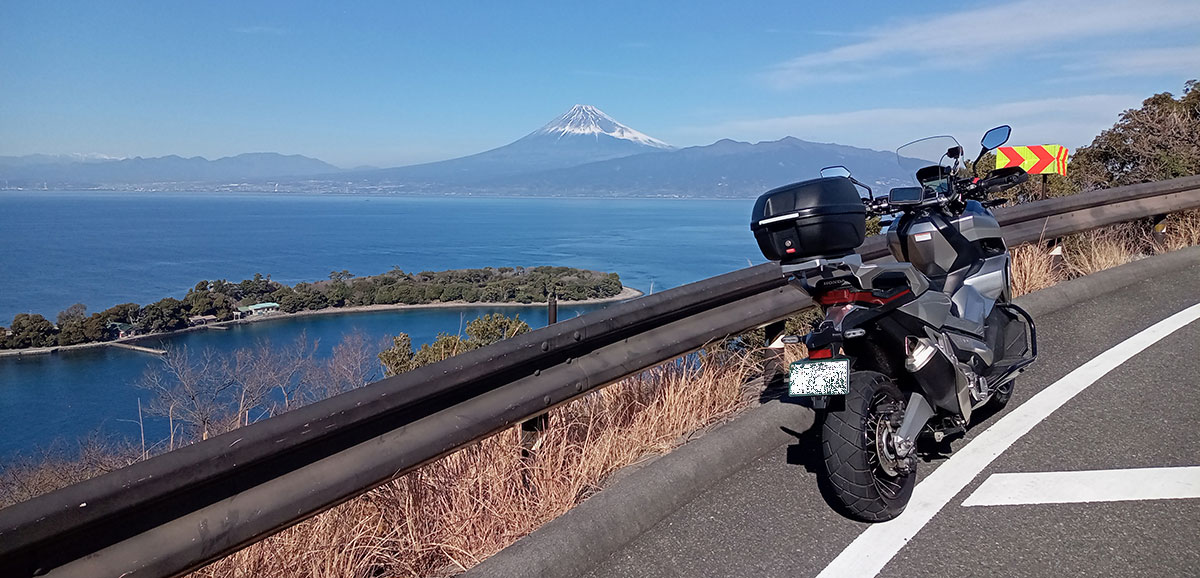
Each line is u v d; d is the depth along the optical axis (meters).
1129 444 3.99
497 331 6.08
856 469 3.17
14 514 2.01
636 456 4.02
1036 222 7.43
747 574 3.03
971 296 4.04
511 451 3.67
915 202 4.07
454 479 3.49
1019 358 4.17
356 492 2.76
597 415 4.26
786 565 3.08
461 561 3.19
